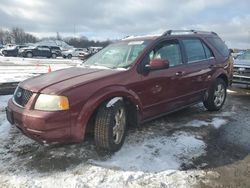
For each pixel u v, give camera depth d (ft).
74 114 12.71
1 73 45.91
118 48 17.76
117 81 14.30
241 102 25.90
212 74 20.85
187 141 15.85
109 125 13.51
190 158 13.97
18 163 13.21
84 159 13.60
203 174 12.55
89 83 13.43
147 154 14.21
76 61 97.30
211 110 21.86
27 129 12.78
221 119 19.98
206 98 21.09
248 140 16.38
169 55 17.56
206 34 21.83
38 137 12.71
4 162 13.28
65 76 14.40
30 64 74.33
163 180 12.00
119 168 12.84
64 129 12.62
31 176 12.14
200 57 20.16
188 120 19.60
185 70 18.25
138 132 17.04
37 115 12.42
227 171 12.86
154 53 16.57
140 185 11.63
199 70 19.48
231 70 23.29
